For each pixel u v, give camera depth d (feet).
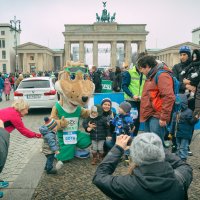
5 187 17.02
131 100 25.55
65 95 21.47
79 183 17.61
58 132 21.91
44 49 281.95
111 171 9.20
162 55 298.56
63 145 21.91
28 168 20.31
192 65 23.73
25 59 284.82
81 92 21.57
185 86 23.40
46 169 19.30
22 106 17.06
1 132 11.14
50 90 46.19
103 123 21.35
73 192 16.28
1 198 15.51
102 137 21.31
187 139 21.17
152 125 17.52
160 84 16.70
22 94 45.70
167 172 7.98
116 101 30.42
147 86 17.65
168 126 17.60
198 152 24.12
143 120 18.10
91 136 21.38
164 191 7.84
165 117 16.53
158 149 8.06
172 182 7.89
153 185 7.77
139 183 8.00
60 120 21.52
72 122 22.12
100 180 8.69
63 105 22.06
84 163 21.71
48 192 16.30
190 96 23.22
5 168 20.57
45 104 45.98
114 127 21.42
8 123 16.61
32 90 45.68
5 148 10.93
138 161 8.13
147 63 17.44
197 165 20.66
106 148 21.90
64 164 21.50
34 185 17.24
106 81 46.42
